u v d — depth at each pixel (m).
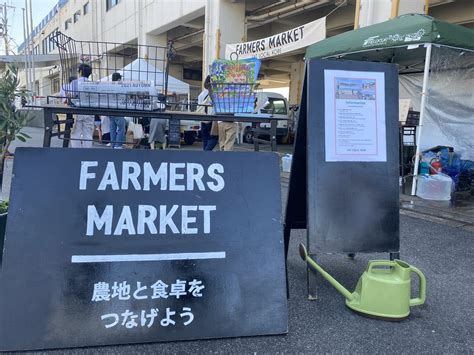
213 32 13.19
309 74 2.59
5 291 1.91
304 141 2.67
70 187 2.12
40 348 1.87
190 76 25.48
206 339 2.04
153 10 17.33
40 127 13.91
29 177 2.10
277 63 20.09
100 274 2.01
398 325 2.31
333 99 2.60
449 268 3.22
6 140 3.11
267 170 2.38
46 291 1.94
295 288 2.78
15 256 1.97
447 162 6.69
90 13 24.31
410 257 3.45
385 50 6.70
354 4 11.66
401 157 6.36
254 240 2.22
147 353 1.92
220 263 2.14
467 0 10.29
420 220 4.65
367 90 2.65
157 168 2.24
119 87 2.93
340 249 2.56
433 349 2.08
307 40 8.50
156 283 2.05
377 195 2.62
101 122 8.68
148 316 2.00
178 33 18.45
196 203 2.22
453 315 2.45
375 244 2.60
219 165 2.32
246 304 2.12
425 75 5.75
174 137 4.44
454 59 6.80
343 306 2.53
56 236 2.03
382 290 2.34
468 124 7.24
